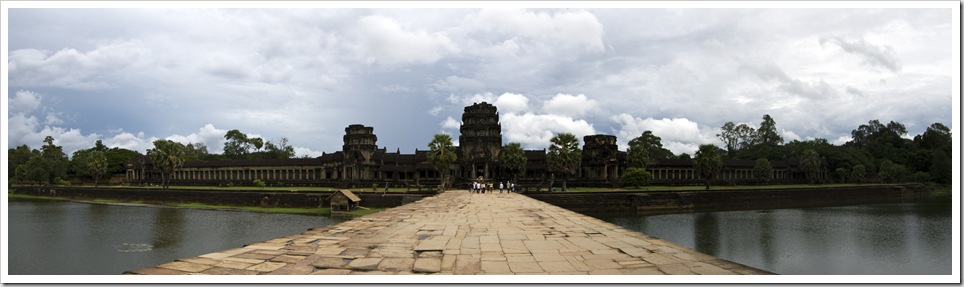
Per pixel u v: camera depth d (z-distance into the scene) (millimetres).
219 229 51250
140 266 34125
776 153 129125
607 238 13477
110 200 86875
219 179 105812
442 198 43062
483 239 13227
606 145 94062
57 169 114875
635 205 68938
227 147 147125
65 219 59656
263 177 103562
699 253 10680
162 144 87062
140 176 117500
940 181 111938
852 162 118312
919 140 132000
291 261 9477
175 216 62656
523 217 21328
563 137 75125
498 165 89062
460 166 89812
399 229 15625
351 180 87938
